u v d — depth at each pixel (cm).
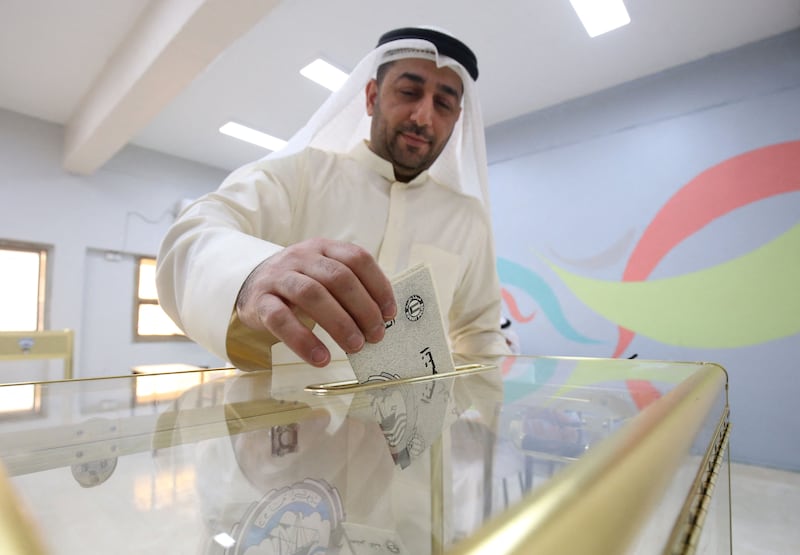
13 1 255
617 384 41
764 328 282
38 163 396
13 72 325
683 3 265
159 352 459
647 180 333
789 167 282
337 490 18
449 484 17
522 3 261
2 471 18
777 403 275
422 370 46
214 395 37
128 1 257
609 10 269
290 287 38
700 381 36
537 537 8
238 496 17
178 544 14
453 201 113
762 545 174
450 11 266
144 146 452
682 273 313
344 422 28
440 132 100
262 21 273
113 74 304
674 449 19
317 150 102
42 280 400
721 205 303
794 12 273
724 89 307
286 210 89
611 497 11
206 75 327
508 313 393
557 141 378
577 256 360
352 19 272
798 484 242
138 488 18
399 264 99
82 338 414
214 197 79
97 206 426
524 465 18
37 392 38
